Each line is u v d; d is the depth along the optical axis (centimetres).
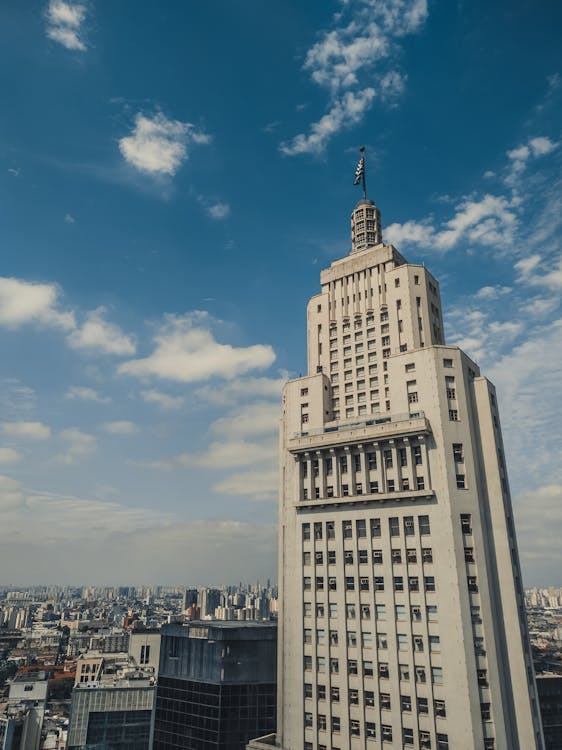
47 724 17675
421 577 7419
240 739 10625
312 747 7650
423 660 7062
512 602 7375
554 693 14450
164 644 12244
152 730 11625
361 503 8300
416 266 10262
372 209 12462
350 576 8094
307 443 9081
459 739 6519
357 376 10112
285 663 8356
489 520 7844
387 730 7081
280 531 9594
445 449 7850
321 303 11112
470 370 8838
